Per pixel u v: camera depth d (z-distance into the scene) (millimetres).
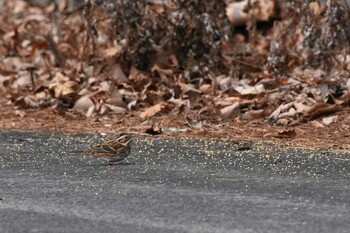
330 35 18219
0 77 19000
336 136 14961
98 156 12844
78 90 17641
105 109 16766
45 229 9406
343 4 18234
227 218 9781
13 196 10883
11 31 24297
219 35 18438
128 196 10805
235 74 18281
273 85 17453
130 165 12797
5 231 9367
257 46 19594
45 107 17312
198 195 10836
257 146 14234
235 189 11164
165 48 18312
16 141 14852
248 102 16469
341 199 10656
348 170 12391
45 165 12844
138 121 16281
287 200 10586
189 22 18328
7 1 28703
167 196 10797
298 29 18516
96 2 18641
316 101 16422
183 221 9680
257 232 9250
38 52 21766
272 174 12094
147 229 9367
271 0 20172
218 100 16719
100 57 18578
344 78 17391
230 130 15461
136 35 18359
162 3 18453
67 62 19703
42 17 26172
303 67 18234
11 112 17078
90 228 9422
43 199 10711
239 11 20375
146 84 17750
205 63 18281
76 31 22422
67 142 14773
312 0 18344
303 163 12867
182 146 14266
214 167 12594
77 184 11523
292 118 15852
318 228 9391
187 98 17094
